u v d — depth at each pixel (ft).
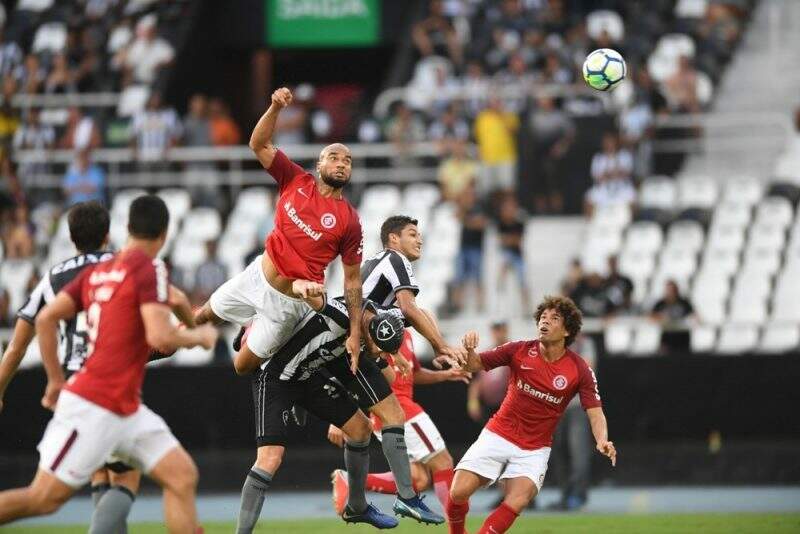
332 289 194.18
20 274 202.49
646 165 207.31
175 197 220.02
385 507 147.43
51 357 79.87
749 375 168.14
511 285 188.55
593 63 110.73
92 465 78.18
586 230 201.26
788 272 191.52
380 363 104.53
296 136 239.71
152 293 77.71
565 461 148.56
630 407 169.27
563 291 180.34
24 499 77.77
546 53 228.02
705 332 187.21
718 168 220.43
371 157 229.86
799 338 183.73
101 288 78.64
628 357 169.58
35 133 225.15
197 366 170.09
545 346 97.71
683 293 187.01
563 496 144.77
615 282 179.93
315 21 277.03
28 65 238.89
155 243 80.64
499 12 243.81
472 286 188.85
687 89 217.77
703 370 168.55
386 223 104.94
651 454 167.63
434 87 227.40
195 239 212.84
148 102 225.76
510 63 228.43
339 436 108.99
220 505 154.92
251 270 96.58
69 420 77.71
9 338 180.65
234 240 212.23
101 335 78.23
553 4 245.04
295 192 94.43
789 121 216.33
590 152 205.57
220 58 285.23
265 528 126.00
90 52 257.14
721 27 240.94
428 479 111.14
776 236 196.85
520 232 186.70
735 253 195.83
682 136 218.18
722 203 203.31
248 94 295.28
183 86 263.08
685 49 237.45
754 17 246.47
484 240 188.85
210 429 169.37
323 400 99.09
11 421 167.02
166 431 81.00
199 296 187.01
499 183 202.49
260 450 97.04
